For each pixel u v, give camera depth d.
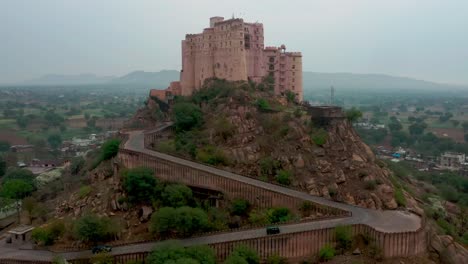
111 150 173.25
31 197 190.12
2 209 186.62
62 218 148.12
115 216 137.62
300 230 117.44
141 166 151.62
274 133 170.12
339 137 170.00
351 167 157.88
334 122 172.38
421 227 118.75
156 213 125.81
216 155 161.12
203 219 124.12
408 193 177.75
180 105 195.12
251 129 175.25
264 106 184.00
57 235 131.75
